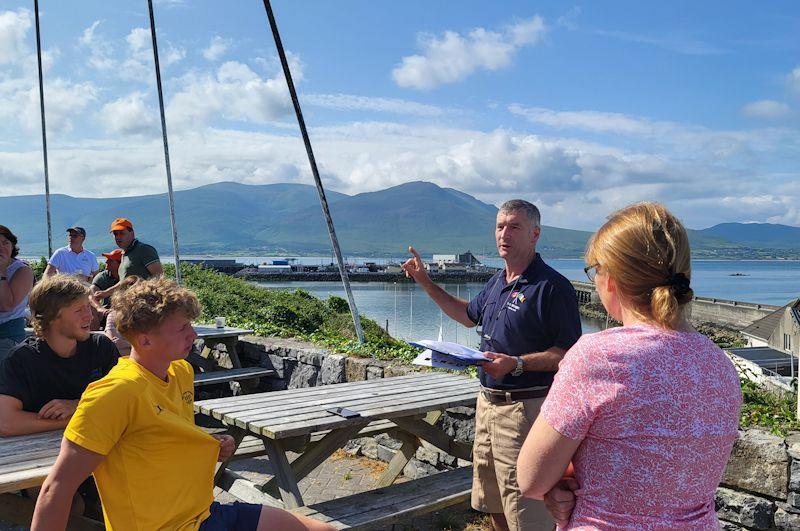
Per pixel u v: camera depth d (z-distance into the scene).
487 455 3.45
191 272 18.98
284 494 3.91
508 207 3.44
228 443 2.59
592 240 1.76
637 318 1.65
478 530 4.61
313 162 8.18
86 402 2.17
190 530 2.29
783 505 3.70
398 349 7.26
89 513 3.22
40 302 3.20
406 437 5.13
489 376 3.42
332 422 3.90
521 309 3.32
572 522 1.59
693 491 1.51
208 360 8.17
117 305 2.37
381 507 3.89
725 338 62.56
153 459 2.25
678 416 1.49
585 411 1.54
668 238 1.60
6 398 3.20
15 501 3.21
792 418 4.21
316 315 13.70
